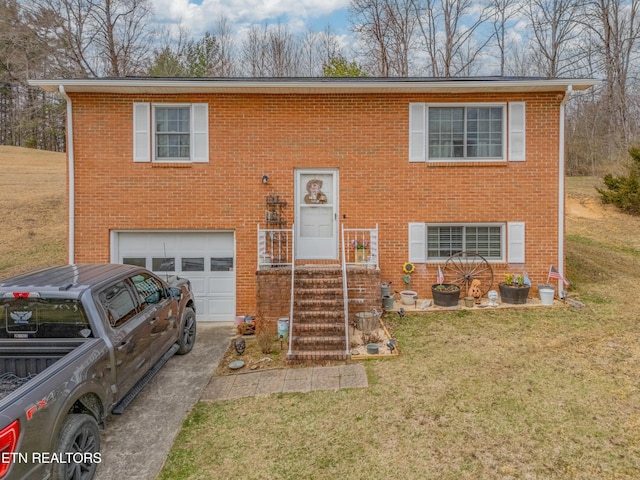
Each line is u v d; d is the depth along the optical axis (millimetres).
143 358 5434
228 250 9742
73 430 3732
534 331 7699
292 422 4992
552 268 9609
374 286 8570
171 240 9688
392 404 5273
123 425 5051
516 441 4422
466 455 4223
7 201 19797
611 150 24844
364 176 9625
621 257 14133
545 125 9578
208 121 9453
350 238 9664
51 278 5070
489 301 9500
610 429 4586
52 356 4418
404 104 9547
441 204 9664
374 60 26109
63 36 24406
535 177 9625
